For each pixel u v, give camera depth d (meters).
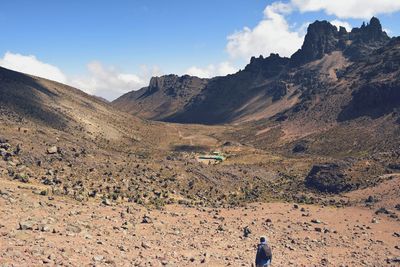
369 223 64.38
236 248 36.44
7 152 68.00
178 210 59.00
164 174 88.62
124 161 89.81
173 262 25.97
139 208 53.59
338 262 36.34
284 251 39.12
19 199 40.00
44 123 188.25
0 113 152.50
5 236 24.05
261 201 86.25
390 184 93.12
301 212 71.00
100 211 45.03
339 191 103.12
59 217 35.16
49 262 19.91
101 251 24.94
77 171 72.19
